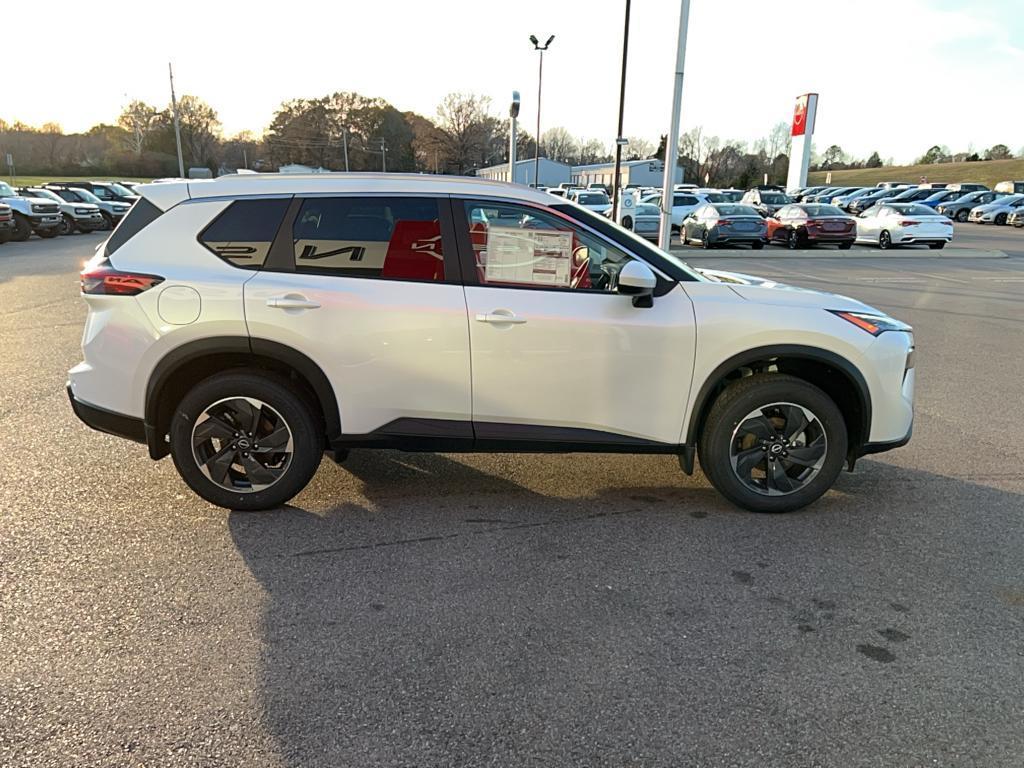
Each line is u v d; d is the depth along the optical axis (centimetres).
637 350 368
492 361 366
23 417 536
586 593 313
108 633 279
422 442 379
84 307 1009
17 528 365
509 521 383
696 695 248
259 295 359
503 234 369
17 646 270
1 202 2027
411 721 234
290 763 216
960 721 237
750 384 380
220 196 369
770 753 222
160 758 216
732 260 1928
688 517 390
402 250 366
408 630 285
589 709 240
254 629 284
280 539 359
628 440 382
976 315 1072
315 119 10431
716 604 305
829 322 376
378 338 363
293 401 373
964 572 334
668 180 1541
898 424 394
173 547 348
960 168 8475
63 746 220
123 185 3444
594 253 374
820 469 389
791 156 5153
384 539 361
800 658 269
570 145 10806
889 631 287
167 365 363
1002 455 491
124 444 486
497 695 247
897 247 2311
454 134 9838
